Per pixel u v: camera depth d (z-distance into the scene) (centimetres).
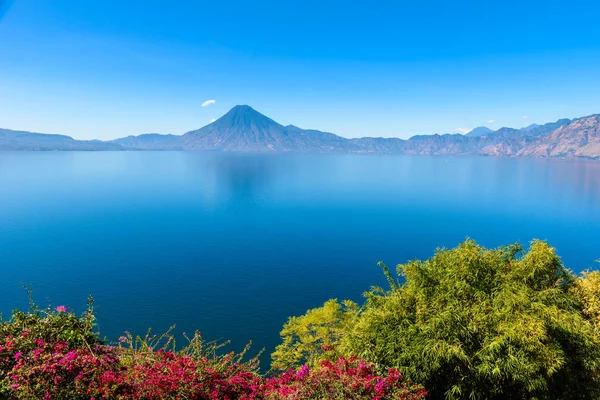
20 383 758
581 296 1520
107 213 14412
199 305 5825
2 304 5700
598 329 1401
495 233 12106
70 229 11312
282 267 8056
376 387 1002
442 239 11181
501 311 1286
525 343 1189
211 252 9206
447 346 1202
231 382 951
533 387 1181
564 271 1537
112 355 977
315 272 7744
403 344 1305
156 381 832
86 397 786
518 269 1438
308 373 1046
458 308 1316
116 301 5897
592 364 1308
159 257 8569
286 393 959
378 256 9162
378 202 19488
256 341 4688
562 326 1242
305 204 18500
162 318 5344
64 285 6525
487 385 1236
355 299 6319
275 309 5756
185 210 15788
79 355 863
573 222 14062
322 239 11000
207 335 4862
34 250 8762
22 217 13012
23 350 852
